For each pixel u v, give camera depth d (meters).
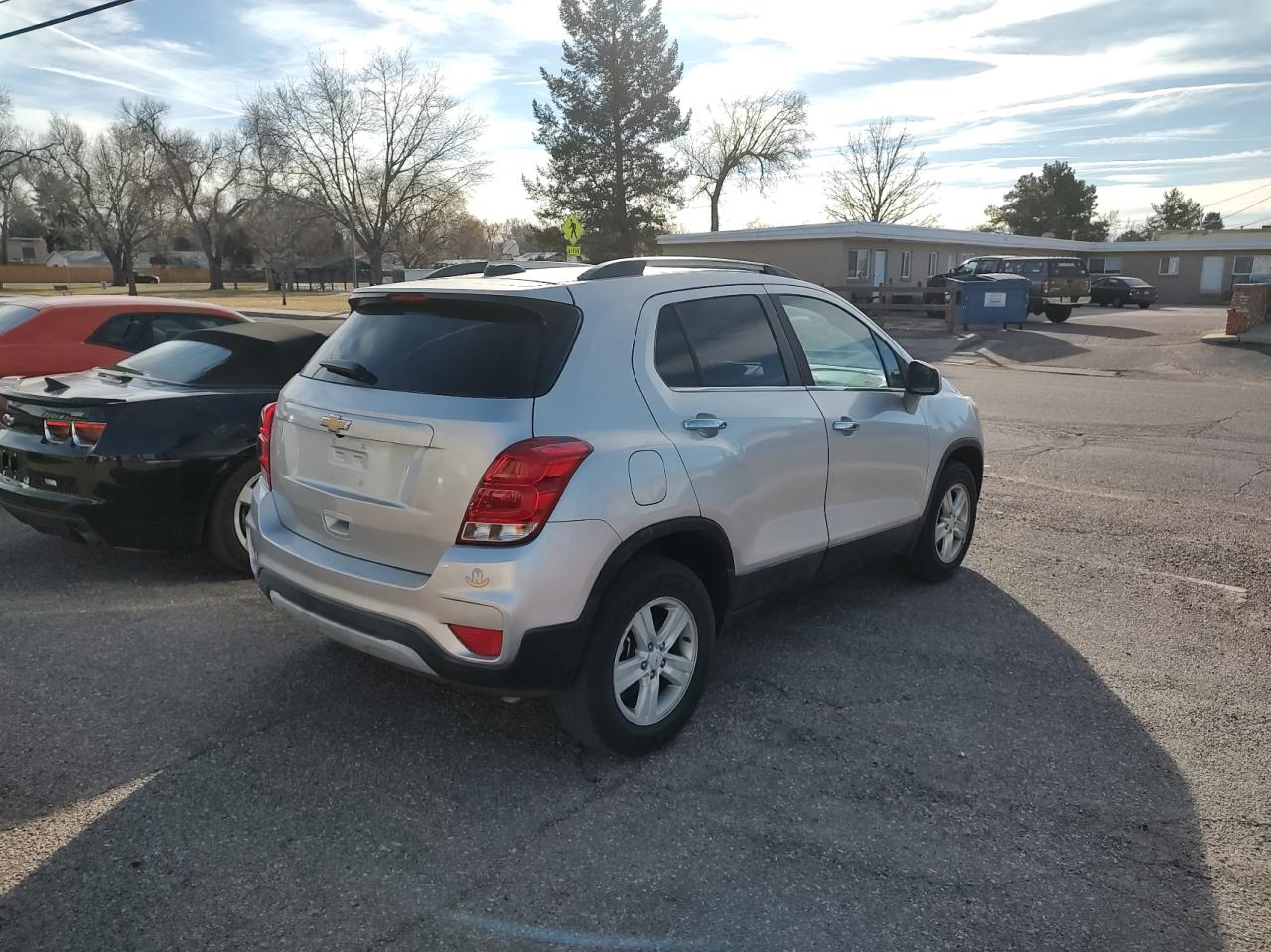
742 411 3.86
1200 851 3.05
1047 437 10.60
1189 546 6.32
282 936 2.60
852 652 4.55
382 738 3.69
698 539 3.70
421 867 2.91
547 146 48.41
